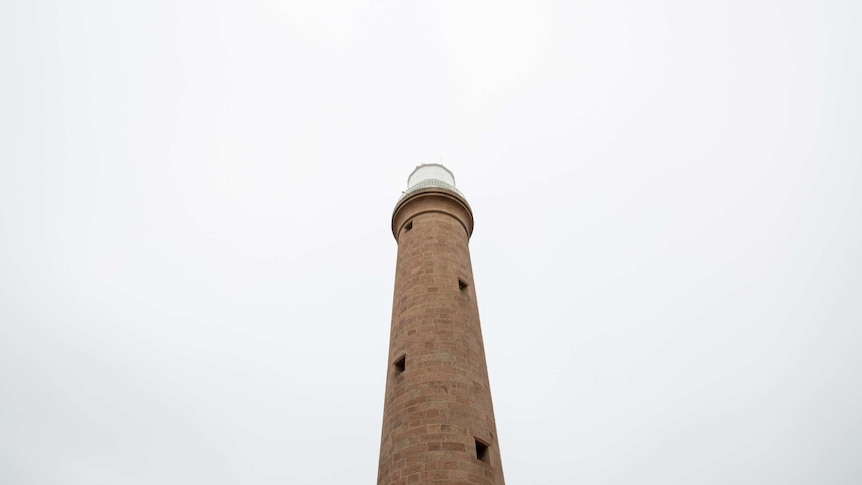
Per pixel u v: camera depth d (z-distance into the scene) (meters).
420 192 31.25
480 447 21.64
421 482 19.44
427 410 21.34
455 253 28.59
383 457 21.66
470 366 23.61
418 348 23.72
